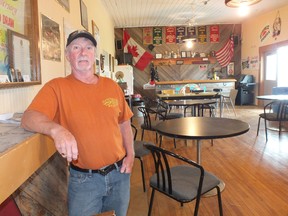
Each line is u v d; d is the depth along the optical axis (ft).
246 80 28.68
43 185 4.93
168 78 30.96
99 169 4.29
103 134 4.23
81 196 4.27
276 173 9.84
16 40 4.66
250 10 23.99
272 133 15.97
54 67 7.13
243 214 7.19
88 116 4.14
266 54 26.66
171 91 19.45
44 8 6.33
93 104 4.23
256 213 7.23
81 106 4.13
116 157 4.40
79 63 4.23
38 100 3.84
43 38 6.23
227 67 31.01
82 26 11.18
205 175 6.30
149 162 11.44
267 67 26.76
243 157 11.75
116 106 4.49
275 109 17.85
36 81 5.42
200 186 5.49
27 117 3.49
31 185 4.42
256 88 28.27
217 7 21.98
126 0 18.76
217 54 30.60
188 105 14.19
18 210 3.78
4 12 4.32
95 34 14.49
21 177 2.62
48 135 3.34
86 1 12.35
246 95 28.71
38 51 5.51
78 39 4.27
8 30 4.43
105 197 4.62
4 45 4.30
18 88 4.91
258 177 9.52
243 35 30.45
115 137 4.42
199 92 19.03
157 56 30.60
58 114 4.11
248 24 29.14
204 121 8.50
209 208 7.55
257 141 14.28
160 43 30.60
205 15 25.20
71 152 3.20
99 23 16.88
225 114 22.89
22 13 4.97
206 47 30.81
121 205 4.63
